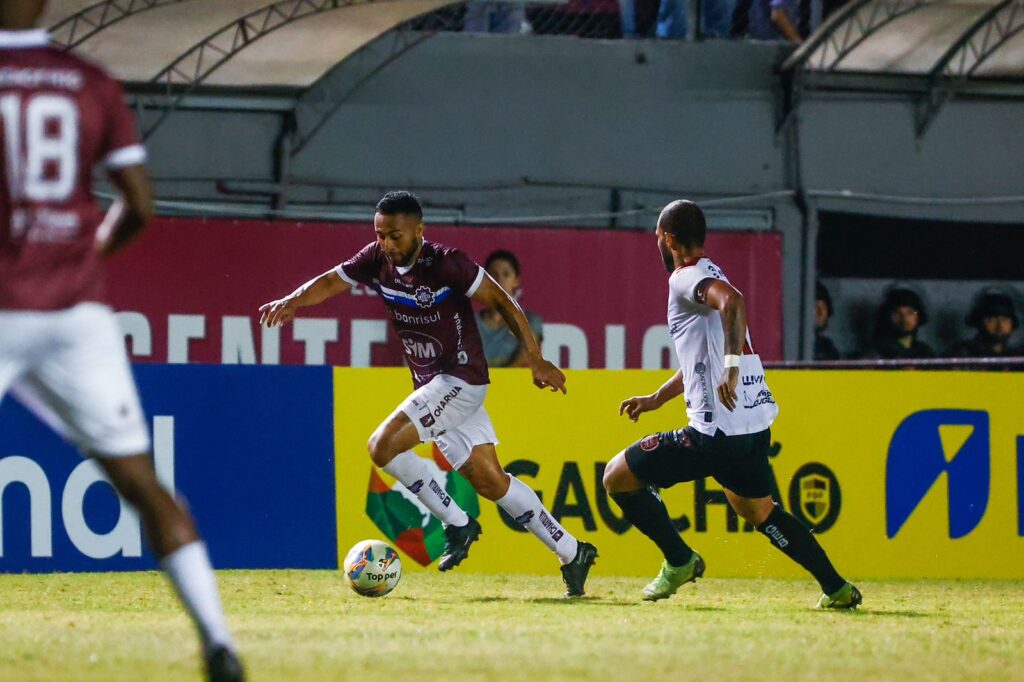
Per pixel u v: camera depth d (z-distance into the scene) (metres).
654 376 30.36
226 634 13.69
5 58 12.77
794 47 51.38
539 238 48.50
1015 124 53.25
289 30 43.94
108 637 17.97
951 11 47.31
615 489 23.69
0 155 12.63
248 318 46.28
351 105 48.25
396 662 15.84
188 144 46.81
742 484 22.91
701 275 21.80
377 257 24.66
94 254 13.09
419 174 48.84
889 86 51.78
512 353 45.22
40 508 28.22
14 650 16.66
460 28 49.41
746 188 51.22
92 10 41.62
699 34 51.31
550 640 17.95
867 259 57.91
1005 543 31.27
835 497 30.67
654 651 17.06
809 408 30.67
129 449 13.44
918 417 31.09
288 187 47.75
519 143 49.53
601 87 50.09
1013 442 31.42
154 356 45.47
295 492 29.42
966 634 20.00
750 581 29.41
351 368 29.83
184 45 44.19
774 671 15.75
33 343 12.82
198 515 28.98
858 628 20.36
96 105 12.98
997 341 53.53
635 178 50.41
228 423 29.25
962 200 52.75
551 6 50.75
